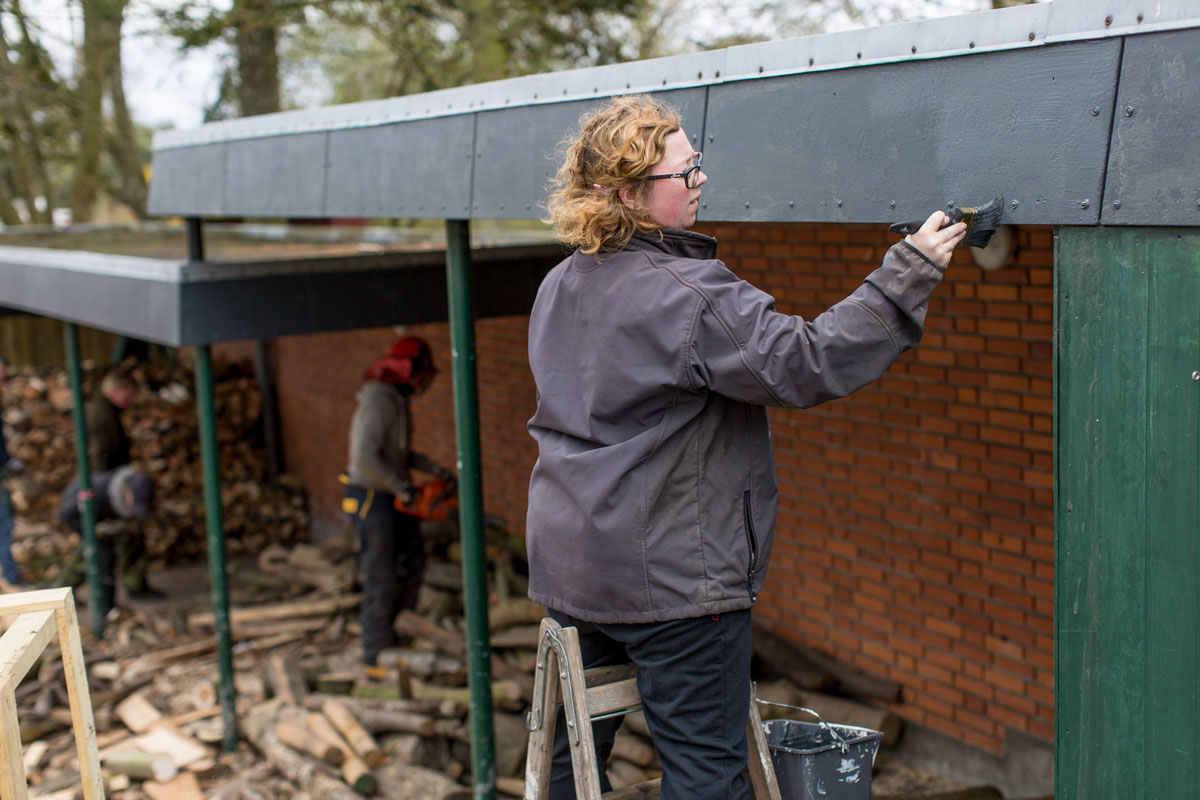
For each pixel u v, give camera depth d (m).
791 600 5.28
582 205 1.76
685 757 1.79
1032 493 4.11
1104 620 1.70
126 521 7.64
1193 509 1.57
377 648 5.97
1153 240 1.60
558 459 1.81
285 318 5.18
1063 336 1.74
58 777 5.33
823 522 5.05
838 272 4.70
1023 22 1.75
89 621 7.86
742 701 1.82
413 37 9.75
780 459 5.25
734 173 2.35
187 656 6.82
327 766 4.89
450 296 3.75
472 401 3.78
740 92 2.32
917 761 4.68
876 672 4.86
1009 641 4.26
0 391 9.65
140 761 5.26
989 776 4.38
